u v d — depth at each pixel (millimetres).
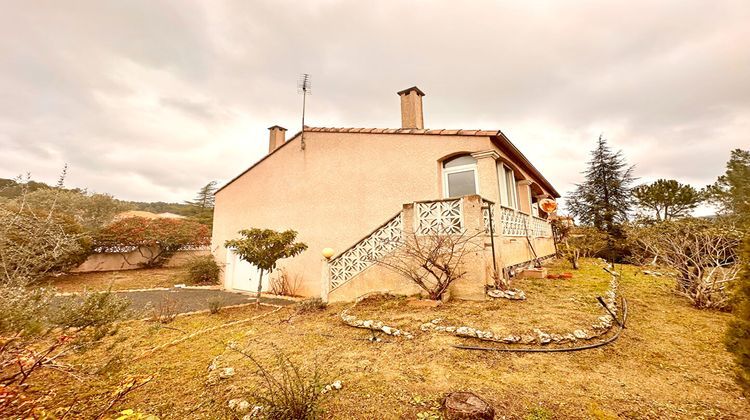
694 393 2863
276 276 11547
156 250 20547
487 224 6516
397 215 7043
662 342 4098
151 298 10172
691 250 6426
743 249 2490
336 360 3961
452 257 6094
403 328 4766
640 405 2684
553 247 14000
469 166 8414
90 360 4492
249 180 13547
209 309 8031
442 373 3396
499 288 6062
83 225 17547
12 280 3947
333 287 7730
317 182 10906
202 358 4547
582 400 2773
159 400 3305
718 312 5480
